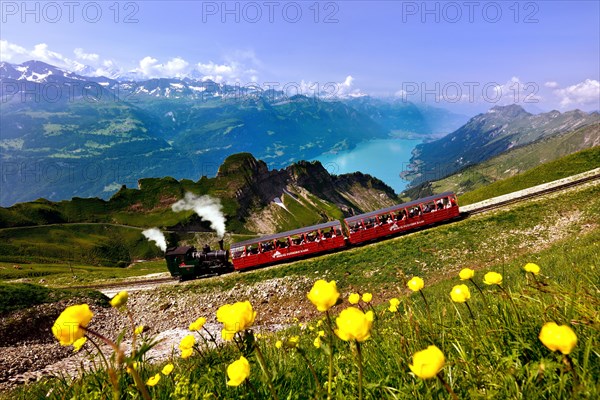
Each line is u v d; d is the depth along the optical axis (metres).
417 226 41.53
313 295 1.74
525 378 1.94
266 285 38.09
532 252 32.22
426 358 1.21
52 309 33.44
